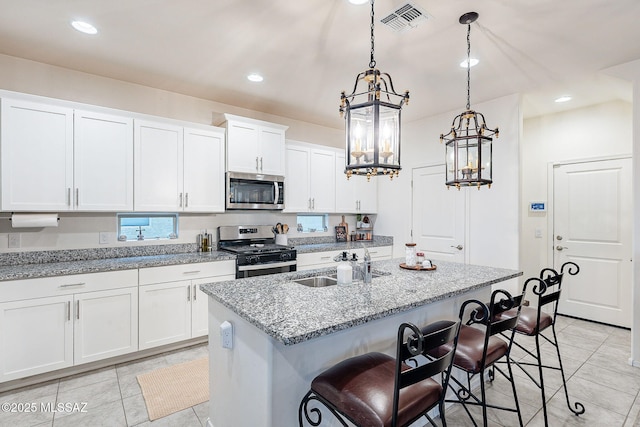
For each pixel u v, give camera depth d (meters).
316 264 4.08
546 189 4.35
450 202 4.24
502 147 3.71
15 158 2.50
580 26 2.31
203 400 2.30
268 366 1.38
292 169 4.20
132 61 2.86
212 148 3.50
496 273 2.44
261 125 3.80
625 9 2.12
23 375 2.36
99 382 2.51
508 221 3.67
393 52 2.70
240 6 2.10
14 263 2.73
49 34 2.43
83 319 2.58
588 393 2.41
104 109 2.88
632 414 2.16
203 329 3.17
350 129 1.75
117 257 3.20
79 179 2.76
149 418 2.10
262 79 3.24
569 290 4.19
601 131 3.93
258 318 1.38
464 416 2.15
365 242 5.03
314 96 3.71
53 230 2.92
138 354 2.92
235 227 3.94
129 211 3.00
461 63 2.89
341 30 2.38
